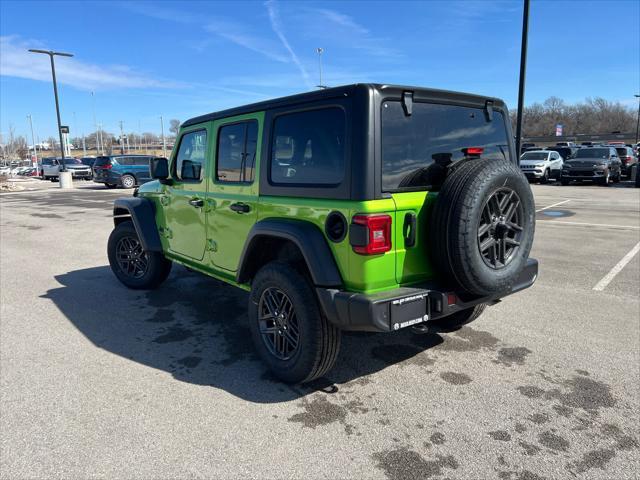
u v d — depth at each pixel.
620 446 2.78
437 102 3.33
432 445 2.81
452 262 3.04
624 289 5.80
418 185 3.20
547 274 6.52
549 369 3.75
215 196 4.26
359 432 2.95
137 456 2.72
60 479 2.53
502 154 3.95
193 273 6.92
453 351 4.12
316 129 3.22
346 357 4.02
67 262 7.75
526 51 11.35
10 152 100.00
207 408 3.23
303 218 3.32
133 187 25.64
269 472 2.58
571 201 15.51
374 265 2.99
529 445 2.80
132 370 3.81
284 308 3.53
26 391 3.46
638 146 21.36
